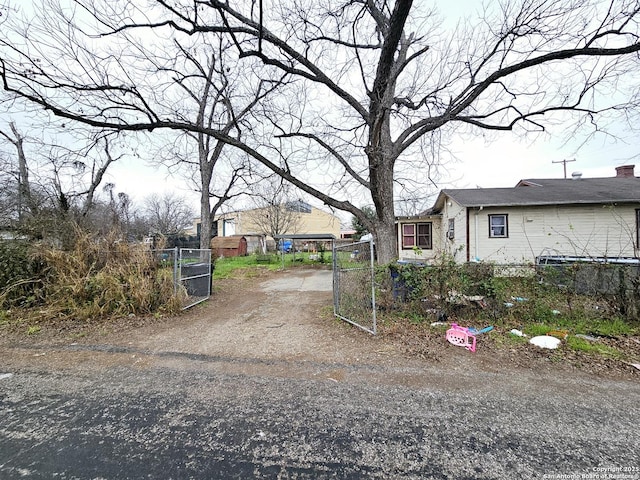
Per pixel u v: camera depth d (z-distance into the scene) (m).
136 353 3.78
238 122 9.55
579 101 6.40
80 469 1.75
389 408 2.42
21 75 5.06
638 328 4.24
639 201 9.84
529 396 2.59
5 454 1.89
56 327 4.88
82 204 11.76
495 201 11.02
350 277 5.50
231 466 1.78
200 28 5.56
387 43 5.10
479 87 6.44
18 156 10.15
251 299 7.84
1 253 5.91
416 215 15.35
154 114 6.27
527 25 5.89
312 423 2.22
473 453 1.87
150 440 2.03
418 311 5.07
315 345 4.03
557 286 4.76
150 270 6.16
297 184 7.36
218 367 3.32
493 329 4.42
